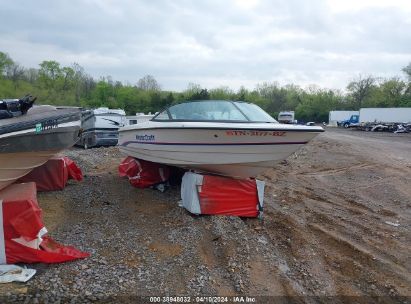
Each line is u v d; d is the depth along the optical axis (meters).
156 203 5.80
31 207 3.81
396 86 69.00
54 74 47.84
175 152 5.59
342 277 4.23
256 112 5.75
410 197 7.57
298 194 7.50
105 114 14.80
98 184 6.66
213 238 4.69
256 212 5.58
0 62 48.28
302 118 74.81
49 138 4.88
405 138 27.25
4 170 4.46
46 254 3.79
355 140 22.38
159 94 54.53
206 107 5.68
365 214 6.41
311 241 5.08
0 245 3.71
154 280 3.70
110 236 4.55
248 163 5.36
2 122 4.30
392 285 4.08
